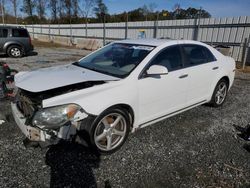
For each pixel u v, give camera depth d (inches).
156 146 130.6
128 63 136.7
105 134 118.3
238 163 117.6
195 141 137.9
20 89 119.7
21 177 101.7
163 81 138.7
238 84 291.9
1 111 169.5
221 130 153.7
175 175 106.9
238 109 195.0
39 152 120.3
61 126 104.1
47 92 110.9
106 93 115.0
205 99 177.8
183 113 180.7
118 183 100.7
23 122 111.3
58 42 1159.0
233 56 460.8
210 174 108.3
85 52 712.4
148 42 153.9
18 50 503.2
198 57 168.4
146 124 138.6
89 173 106.3
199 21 510.3
